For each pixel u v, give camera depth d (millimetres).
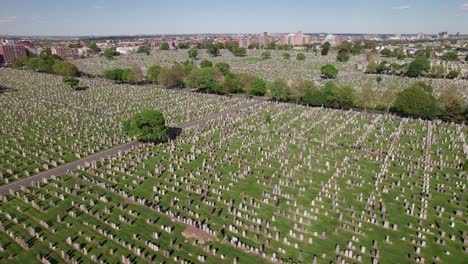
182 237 47938
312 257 44125
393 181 65812
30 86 157875
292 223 51594
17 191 59625
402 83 174125
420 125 102812
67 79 151000
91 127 96688
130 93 146500
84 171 68625
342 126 100875
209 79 147625
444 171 70938
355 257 43750
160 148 81625
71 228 49500
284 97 131500
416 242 47156
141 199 56688
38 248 45062
